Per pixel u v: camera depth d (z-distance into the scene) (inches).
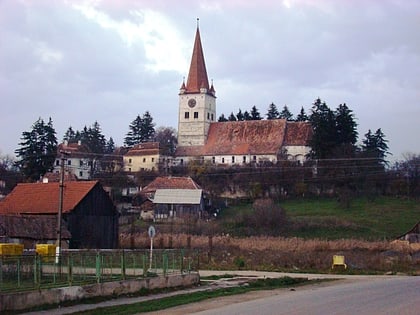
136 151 5659.5
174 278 1288.1
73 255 1047.0
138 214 4220.0
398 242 2760.8
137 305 971.3
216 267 2066.9
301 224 3526.1
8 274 909.2
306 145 5187.0
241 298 1069.1
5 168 5123.0
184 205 4222.4
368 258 2265.0
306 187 4488.2
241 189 4682.6
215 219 3939.5
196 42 5826.8
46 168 4749.0
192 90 5698.8
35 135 4827.8
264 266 2087.8
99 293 1053.8
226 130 5585.6
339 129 4862.2
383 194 4419.3
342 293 1092.5
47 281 980.6
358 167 4473.4
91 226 2586.1
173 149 5797.2
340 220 3646.7
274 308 856.9
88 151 5669.3
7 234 2134.6
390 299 949.8
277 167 4699.8
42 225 2289.6
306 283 1435.8
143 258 1246.9
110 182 4911.4
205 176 4869.6
